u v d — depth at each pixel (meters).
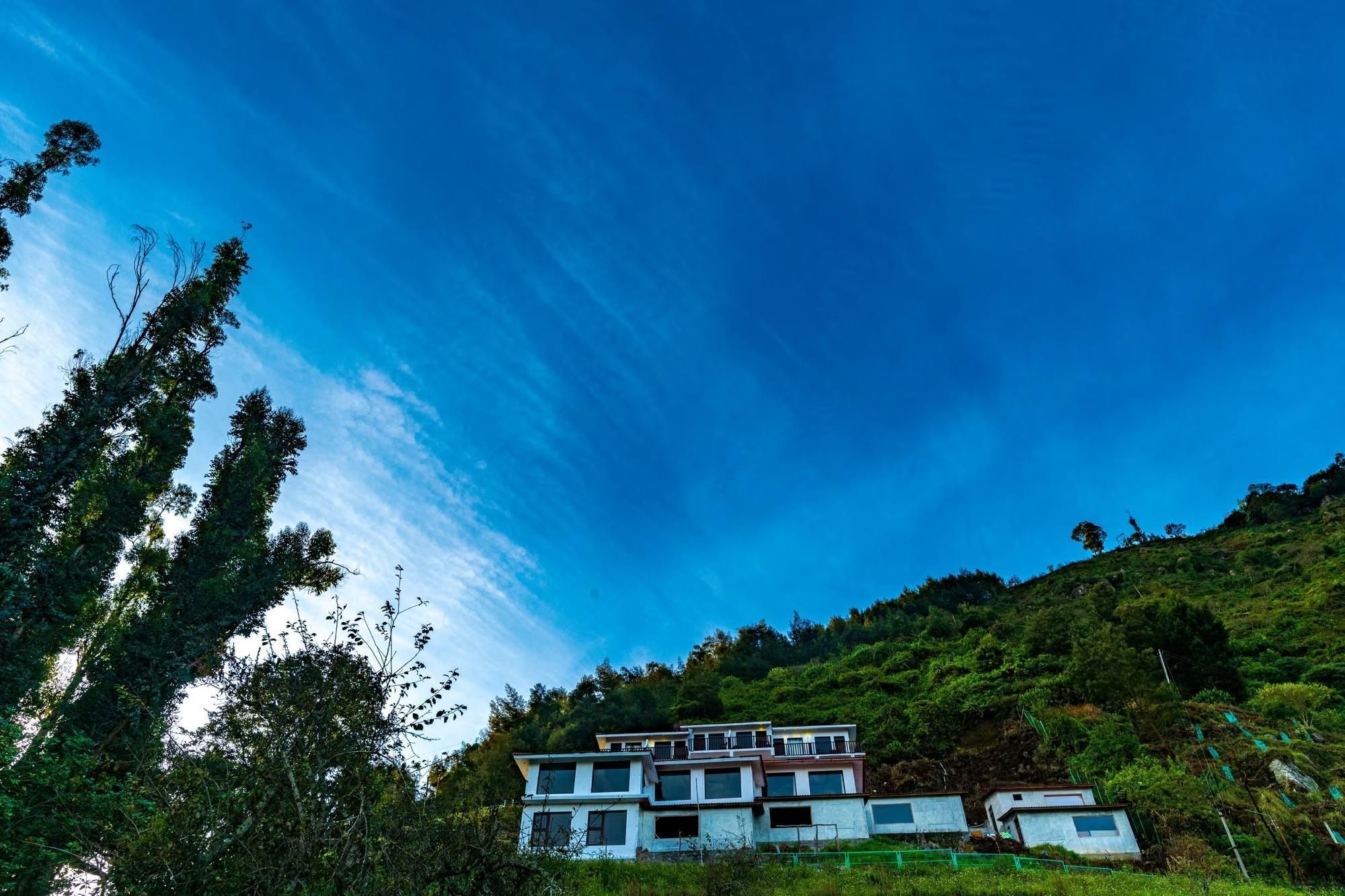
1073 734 40.31
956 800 32.59
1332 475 92.94
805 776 37.69
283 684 7.78
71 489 23.42
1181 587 72.69
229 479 28.38
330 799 7.44
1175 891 19.81
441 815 8.04
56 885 9.52
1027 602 86.38
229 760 7.54
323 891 6.99
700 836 31.72
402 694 8.33
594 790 31.64
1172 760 33.25
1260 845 25.05
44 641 21.30
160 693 21.44
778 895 20.23
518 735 60.22
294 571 27.45
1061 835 27.95
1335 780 29.03
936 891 20.12
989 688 52.56
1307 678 42.84
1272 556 73.38
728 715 60.31
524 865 7.63
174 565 25.92
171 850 7.11
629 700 63.28
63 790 10.64
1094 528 107.69
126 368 25.23
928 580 105.38
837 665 71.19
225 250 29.34
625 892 20.55
